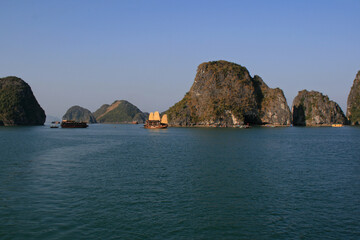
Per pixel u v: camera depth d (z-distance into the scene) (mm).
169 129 192000
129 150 60688
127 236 17703
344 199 25016
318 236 17969
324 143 80562
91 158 48188
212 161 44750
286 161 45344
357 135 122438
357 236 17969
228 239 17500
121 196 25438
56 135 117312
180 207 22719
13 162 43719
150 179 31891
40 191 27000
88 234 17953
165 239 17406
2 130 164625
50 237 17547
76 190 27312
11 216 20719
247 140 89188
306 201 24422
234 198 25094
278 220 20344
